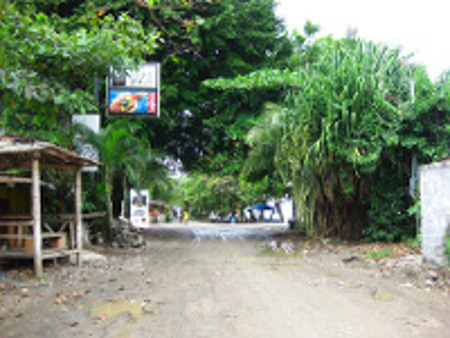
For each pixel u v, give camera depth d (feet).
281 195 87.20
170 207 174.09
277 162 46.98
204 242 54.19
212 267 31.22
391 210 42.24
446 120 38.11
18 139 28.55
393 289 22.61
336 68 43.14
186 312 18.35
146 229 87.81
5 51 19.21
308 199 46.52
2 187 35.94
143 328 16.25
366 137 40.45
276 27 67.36
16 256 28.30
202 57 62.69
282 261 34.42
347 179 42.34
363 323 16.69
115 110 43.86
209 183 142.20
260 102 58.80
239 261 34.65
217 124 59.98
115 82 43.75
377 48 43.91
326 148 41.45
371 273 27.58
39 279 26.21
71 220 33.12
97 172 47.24
